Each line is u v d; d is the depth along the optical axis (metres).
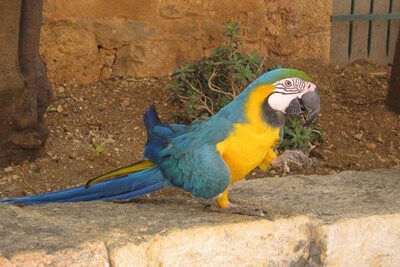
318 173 7.41
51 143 7.39
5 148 6.86
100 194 5.54
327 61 10.49
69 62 8.77
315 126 7.98
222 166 5.20
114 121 8.07
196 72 7.96
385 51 11.03
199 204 5.93
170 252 5.03
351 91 9.62
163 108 8.49
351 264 5.73
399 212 5.89
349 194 6.42
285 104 5.23
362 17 10.70
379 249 5.84
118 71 9.13
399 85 8.91
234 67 7.63
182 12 9.30
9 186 6.57
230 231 5.25
